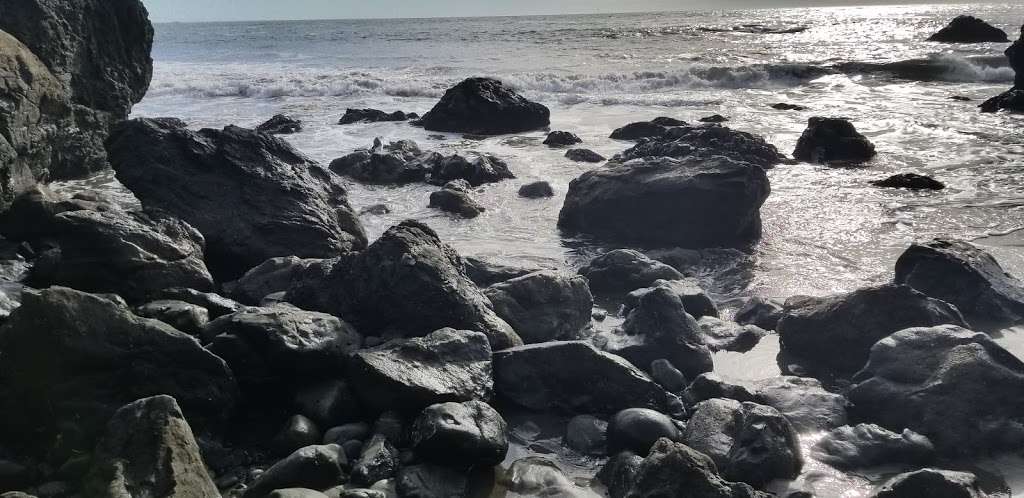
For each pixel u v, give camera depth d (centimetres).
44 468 476
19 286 701
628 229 1028
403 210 1182
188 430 439
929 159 1466
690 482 438
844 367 658
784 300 800
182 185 931
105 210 857
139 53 1559
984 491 474
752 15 10062
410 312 654
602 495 477
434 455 490
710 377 591
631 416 524
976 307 727
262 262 887
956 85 2498
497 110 1942
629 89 2588
